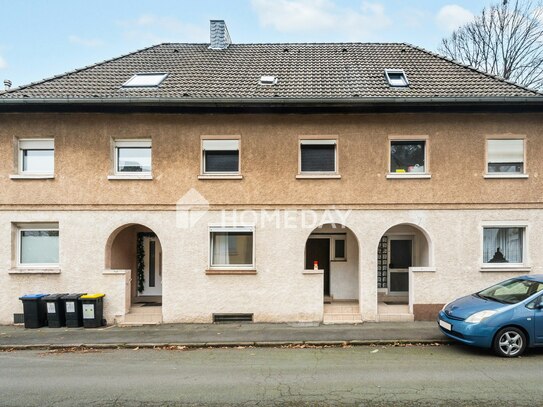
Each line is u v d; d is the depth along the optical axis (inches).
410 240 468.8
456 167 398.6
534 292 297.6
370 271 397.4
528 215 395.2
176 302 398.9
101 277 401.7
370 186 400.2
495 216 396.8
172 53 534.3
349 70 466.3
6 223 403.5
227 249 413.4
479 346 286.2
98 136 405.7
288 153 403.5
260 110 398.3
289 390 226.4
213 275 399.9
